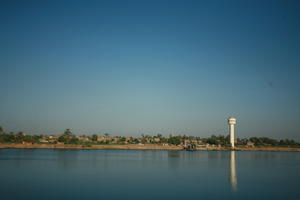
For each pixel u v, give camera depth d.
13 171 89.06
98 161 131.62
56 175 80.12
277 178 79.00
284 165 123.62
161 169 99.69
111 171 91.62
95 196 52.56
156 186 63.25
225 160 153.62
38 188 59.72
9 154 177.38
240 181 72.50
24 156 159.62
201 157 180.62
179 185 65.00
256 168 108.44
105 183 66.62
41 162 121.25
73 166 106.19
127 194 54.38
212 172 92.88
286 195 55.16
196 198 51.78
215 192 57.38
